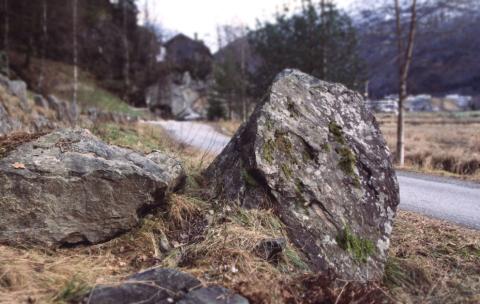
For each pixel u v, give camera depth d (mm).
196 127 21969
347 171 4395
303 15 27281
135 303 2668
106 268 3338
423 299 3576
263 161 4195
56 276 3031
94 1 42281
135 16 46781
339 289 3350
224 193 4375
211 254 3518
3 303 2594
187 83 49281
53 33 37562
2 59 27875
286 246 3746
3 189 3426
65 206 3578
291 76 5031
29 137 4180
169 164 4445
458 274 4074
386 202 4367
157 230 3959
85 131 4270
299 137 4465
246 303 2824
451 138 19656
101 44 41594
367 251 3953
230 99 40312
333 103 4926
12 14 35312
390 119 31578
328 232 3943
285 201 4074
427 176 10820
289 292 3176
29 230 3463
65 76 35125
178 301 2723
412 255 4383
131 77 43625
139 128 13102
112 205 3742
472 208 7023
